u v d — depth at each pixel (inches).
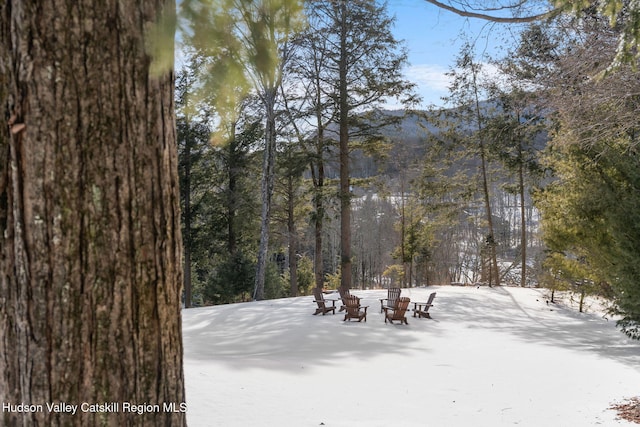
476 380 352.8
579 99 332.5
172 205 73.4
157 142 70.5
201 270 1560.0
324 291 967.6
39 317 64.6
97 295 66.4
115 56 66.0
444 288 1026.1
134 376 69.4
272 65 79.2
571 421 245.1
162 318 71.7
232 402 270.7
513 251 2124.8
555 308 821.2
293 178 1059.9
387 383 340.8
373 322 636.1
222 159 1165.7
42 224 63.9
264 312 713.6
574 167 438.9
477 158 1119.0
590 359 435.8
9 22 63.0
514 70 501.0
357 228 1932.8
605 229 451.8
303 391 306.2
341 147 908.0
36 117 63.1
